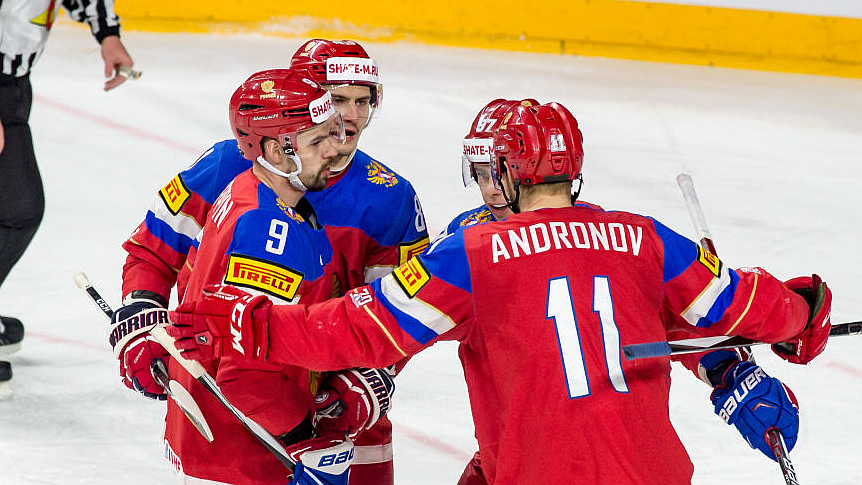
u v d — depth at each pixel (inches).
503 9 1545.3
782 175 1085.8
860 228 929.5
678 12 1560.0
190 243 384.8
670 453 294.5
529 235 297.7
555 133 306.3
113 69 613.3
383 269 385.7
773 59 1572.3
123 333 352.5
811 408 567.5
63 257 755.4
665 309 316.2
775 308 319.0
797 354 346.9
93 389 556.1
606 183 1023.6
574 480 283.4
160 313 351.3
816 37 1560.0
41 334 625.6
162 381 344.8
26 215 549.6
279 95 321.1
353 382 342.0
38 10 539.8
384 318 294.7
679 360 368.8
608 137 1177.4
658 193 1005.2
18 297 679.1
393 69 1381.6
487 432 308.2
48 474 457.7
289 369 324.2
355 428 342.6
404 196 382.9
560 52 1567.4
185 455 340.5
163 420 528.1
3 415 516.7
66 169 951.6
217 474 337.4
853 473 489.4
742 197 1005.2
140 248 382.9
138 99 1157.1
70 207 860.6
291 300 311.3
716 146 1178.0
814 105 1392.7
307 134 323.0
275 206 321.7
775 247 871.7
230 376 306.2
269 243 311.4
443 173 1011.3
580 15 1556.3
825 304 334.3
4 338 546.6
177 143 1044.5
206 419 335.0
